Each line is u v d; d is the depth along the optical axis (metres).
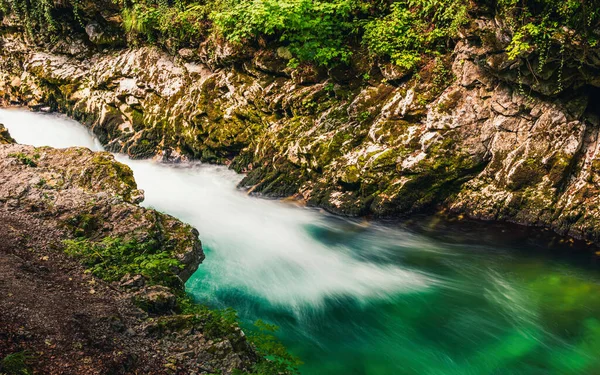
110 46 15.70
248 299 7.69
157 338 5.05
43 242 6.23
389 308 7.71
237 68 12.84
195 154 13.59
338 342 6.96
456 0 9.53
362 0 11.30
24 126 15.80
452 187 10.27
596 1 7.85
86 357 4.41
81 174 7.91
